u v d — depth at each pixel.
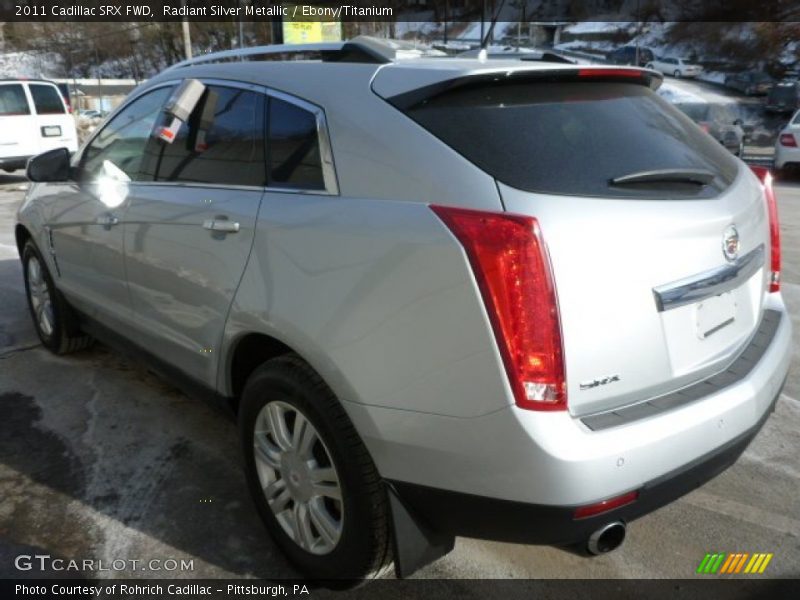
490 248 1.80
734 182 2.43
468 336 1.83
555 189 1.91
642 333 1.97
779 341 2.53
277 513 2.48
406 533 2.11
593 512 1.85
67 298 4.01
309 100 2.38
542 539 1.92
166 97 3.16
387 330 1.97
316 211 2.21
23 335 4.81
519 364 1.79
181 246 2.74
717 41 51.66
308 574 2.42
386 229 1.98
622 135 2.21
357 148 2.17
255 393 2.43
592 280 1.87
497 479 1.87
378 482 2.12
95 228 3.40
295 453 2.34
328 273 2.11
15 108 14.06
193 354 2.80
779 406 3.77
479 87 2.14
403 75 2.20
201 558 2.57
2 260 6.98
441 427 1.91
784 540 2.69
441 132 2.04
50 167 3.66
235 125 2.66
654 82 2.65
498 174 1.92
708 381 2.20
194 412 3.69
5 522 2.76
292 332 2.20
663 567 2.54
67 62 64.38
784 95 33.50
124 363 4.32
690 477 2.05
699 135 2.60
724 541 2.68
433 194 1.96
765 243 2.59
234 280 2.45
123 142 3.38
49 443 3.36
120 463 3.19
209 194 2.67
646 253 1.97
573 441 1.81
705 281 2.13
